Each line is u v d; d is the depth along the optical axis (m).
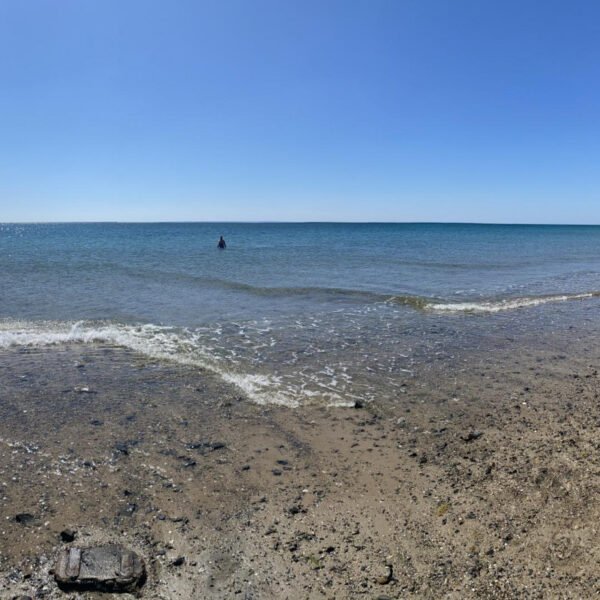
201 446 6.47
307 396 8.41
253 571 4.16
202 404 7.97
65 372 9.48
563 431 7.00
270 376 9.46
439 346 11.83
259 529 4.73
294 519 4.90
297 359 10.64
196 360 10.44
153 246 53.88
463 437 6.83
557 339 12.59
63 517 4.81
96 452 6.20
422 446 6.57
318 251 46.94
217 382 9.07
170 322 14.25
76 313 15.30
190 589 3.94
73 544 4.42
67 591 3.86
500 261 36.47
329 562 4.27
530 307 17.31
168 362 10.27
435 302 18.00
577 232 140.25
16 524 4.64
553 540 4.45
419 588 3.94
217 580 4.05
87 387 8.65
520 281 24.75
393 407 7.96
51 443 6.41
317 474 5.80
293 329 13.55
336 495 5.35
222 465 5.97
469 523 4.79
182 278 23.89
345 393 8.58
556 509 4.96
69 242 63.00
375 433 6.98
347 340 12.38
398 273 27.52
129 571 4.04
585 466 5.85
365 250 48.94
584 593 3.77
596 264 35.41
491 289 21.81
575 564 4.10
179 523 4.80
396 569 4.17
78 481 5.50
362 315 15.62
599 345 12.02
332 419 7.46
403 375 9.62
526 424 7.28
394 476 5.77
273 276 25.53
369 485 5.56
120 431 6.86
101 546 4.38
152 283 22.08
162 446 6.44
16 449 6.19
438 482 5.61
